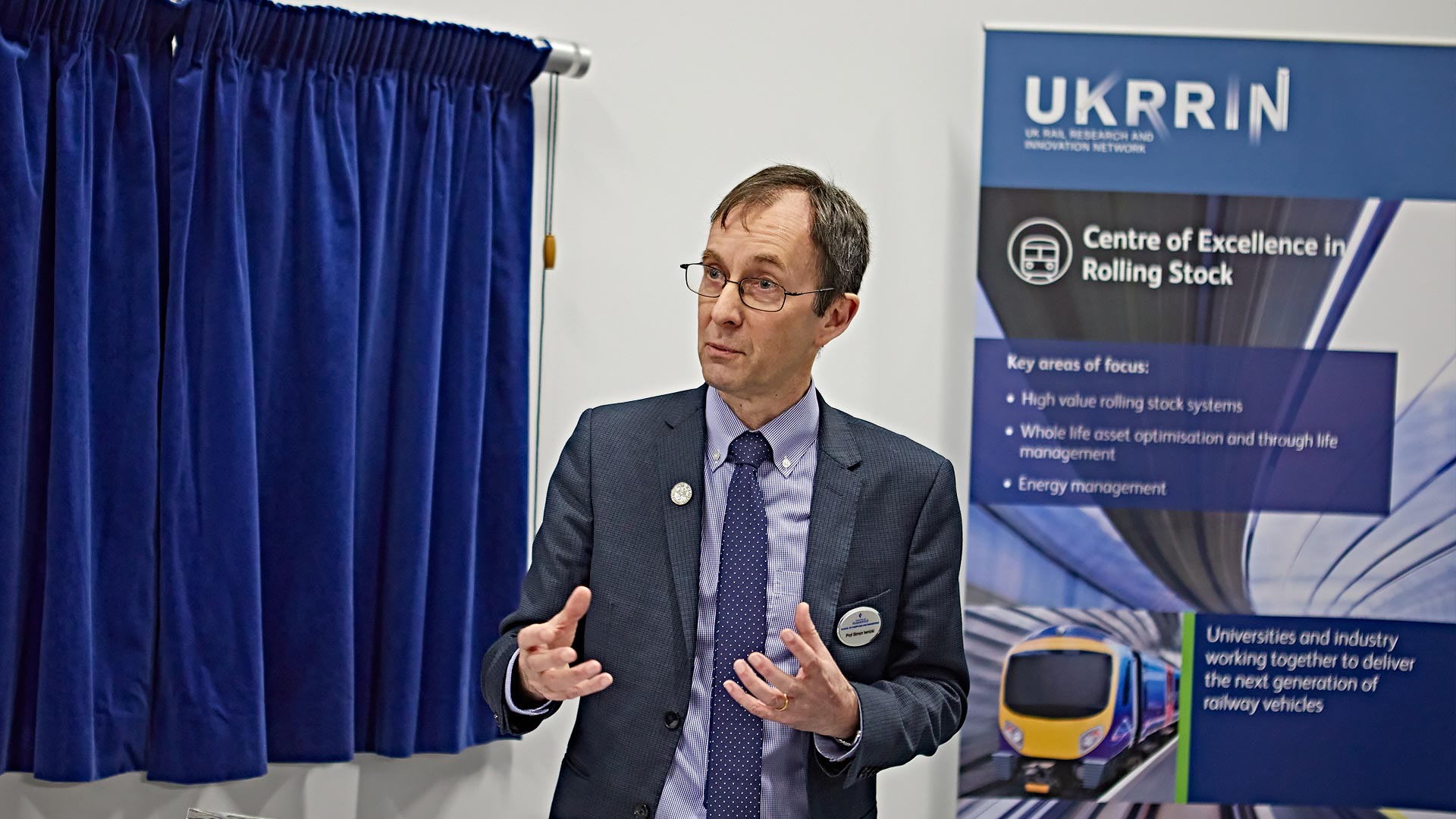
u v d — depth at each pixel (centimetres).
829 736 142
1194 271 251
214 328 211
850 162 260
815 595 151
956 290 263
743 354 146
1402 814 253
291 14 217
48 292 201
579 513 159
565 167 251
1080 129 250
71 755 199
